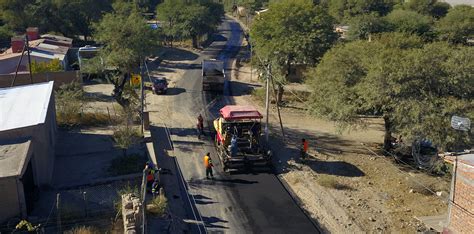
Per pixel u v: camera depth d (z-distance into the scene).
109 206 19.27
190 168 25.58
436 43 28.20
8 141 20.66
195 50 75.12
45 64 43.66
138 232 16.39
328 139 32.03
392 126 26.66
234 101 41.66
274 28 39.38
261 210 21.05
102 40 33.81
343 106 27.09
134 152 26.52
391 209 21.75
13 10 69.06
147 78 49.84
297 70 47.38
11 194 17.72
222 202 21.75
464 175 15.45
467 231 15.47
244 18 125.31
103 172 23.59
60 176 23.22
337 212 21.19
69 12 70.62
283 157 27.77
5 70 43.34
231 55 71.38
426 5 102.00
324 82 28.98
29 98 26.05
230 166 24.89
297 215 20.69
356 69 28.27
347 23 89.56
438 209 21.59
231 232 19.12
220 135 26.72
